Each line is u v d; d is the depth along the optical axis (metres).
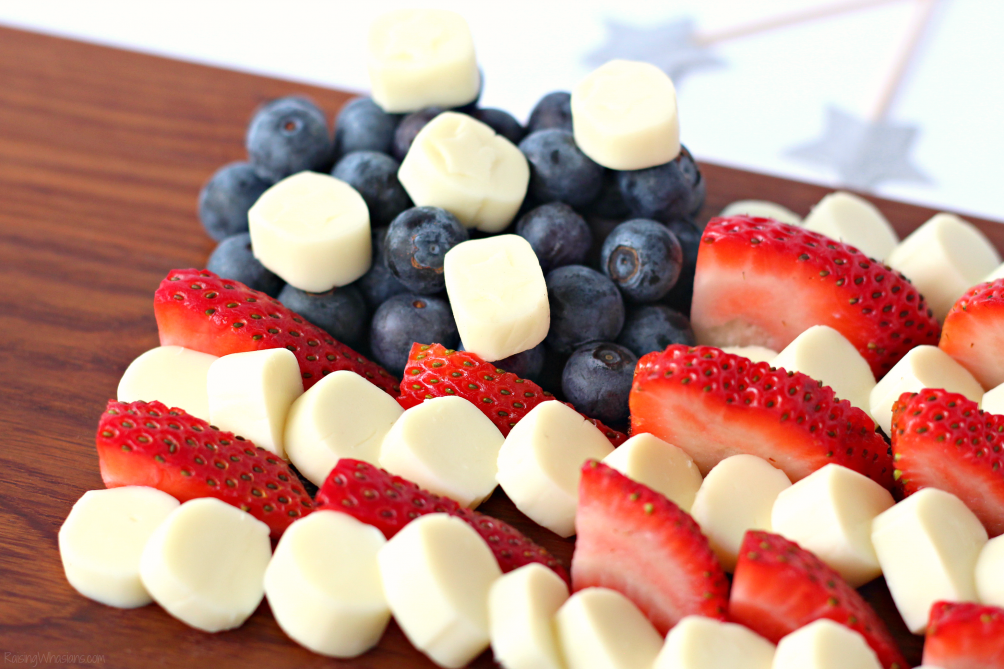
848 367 0.27
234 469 0.25
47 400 0.27
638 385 0.25
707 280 0.27
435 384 0.26
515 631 0.23
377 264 0.28
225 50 0.48
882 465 0.26
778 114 0.47
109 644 0.24
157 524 0.24
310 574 0.23
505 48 0.49
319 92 0.34
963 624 0.23
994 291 0.26
